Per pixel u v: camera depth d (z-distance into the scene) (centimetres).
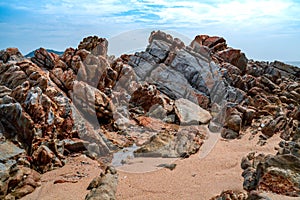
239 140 962
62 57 1238
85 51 1212
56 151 774
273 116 1105
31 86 936
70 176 693
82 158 804
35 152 730
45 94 930
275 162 547
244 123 1082
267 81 1437
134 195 592
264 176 518
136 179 673
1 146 699
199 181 648
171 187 625
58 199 577
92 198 554
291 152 636
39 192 618
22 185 627
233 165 732
